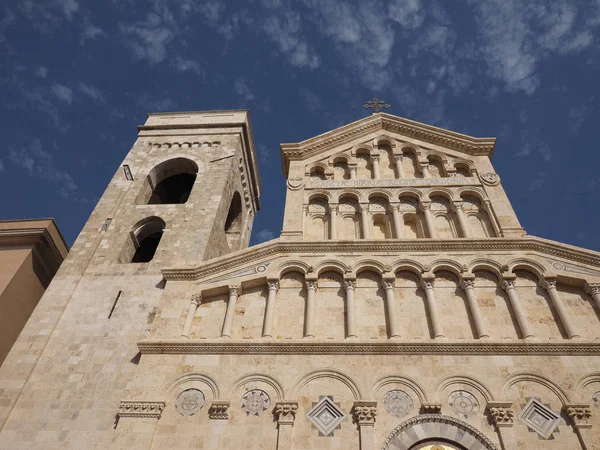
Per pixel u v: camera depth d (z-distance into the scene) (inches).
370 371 829.8
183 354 873.5
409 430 758.5
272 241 1060.5
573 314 914.7
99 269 1133.1
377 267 1005.2
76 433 813.2
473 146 1311.5
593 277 956.6
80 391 874.8
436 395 792.9
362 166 1322.6
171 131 1651.1
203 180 1425.9
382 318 926.4
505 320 909.2
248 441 755.4
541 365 823.7
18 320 1096.8
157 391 822.5
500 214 1120.2
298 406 792.9
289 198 1206.9
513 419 761.6
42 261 1210.6
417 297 960.3
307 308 939.3
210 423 780.0
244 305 971.9
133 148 1569.9
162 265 1128.8
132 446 747.4
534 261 989.8
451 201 1177.4
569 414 764.0
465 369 824.9
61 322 1005.2
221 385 826.2
